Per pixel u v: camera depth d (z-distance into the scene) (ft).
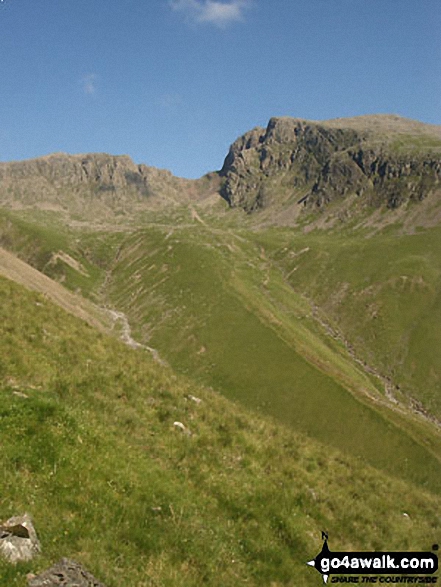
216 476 58.13
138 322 473.26
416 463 233.14
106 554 37.93
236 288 508.94
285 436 83.15
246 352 370.53
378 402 293.84
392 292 596.70
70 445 49.14
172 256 647.15
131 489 47.47
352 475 78.79
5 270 196.03
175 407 75.25
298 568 48.52
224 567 43.80
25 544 34.40
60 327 96.27
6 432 47.37
